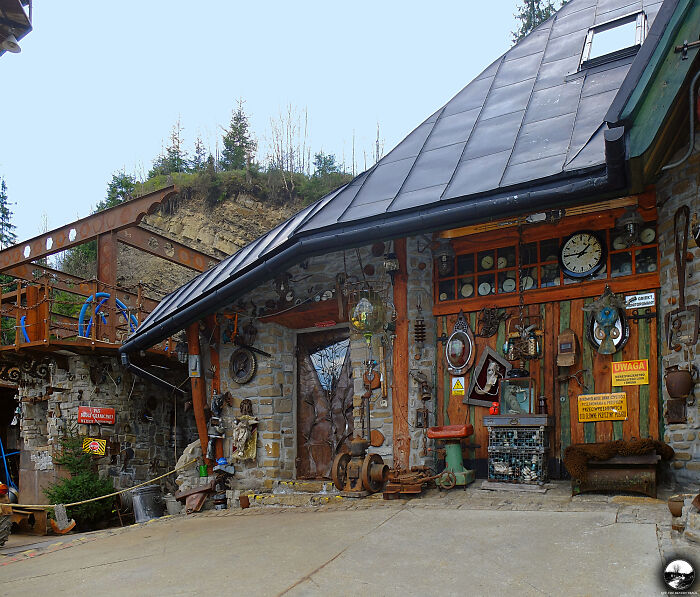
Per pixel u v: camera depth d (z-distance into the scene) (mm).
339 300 11188
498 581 5465
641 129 7078
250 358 12383
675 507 6457
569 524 6852
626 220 8914
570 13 13109
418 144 11367
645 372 8836
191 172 30562
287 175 26031
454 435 9383
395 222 9234
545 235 9773
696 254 8234
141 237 17031
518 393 9711
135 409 16812
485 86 12180
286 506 10609
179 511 12906
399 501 9125
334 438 12023
